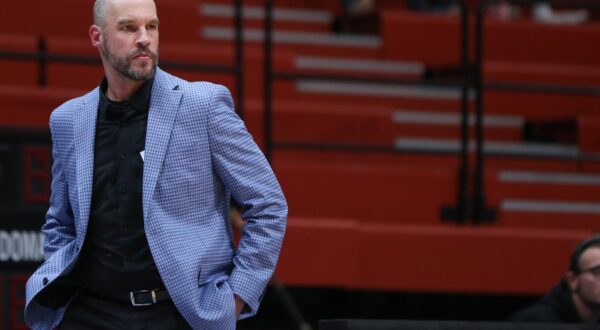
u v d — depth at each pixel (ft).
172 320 27.94
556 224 64.69
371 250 55.88
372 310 61.00
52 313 29.12
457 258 57.00
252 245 28.07
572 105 72.49
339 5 78.38
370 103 70.08
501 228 58.39
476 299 62.95
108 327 28.04
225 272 28.43
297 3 77.56
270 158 58.13
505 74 71.72
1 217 49.90
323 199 59.41
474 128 70.49
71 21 65.46
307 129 63.62
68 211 29.30
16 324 49.62
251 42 71.31
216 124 27.94
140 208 27.50
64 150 28.68
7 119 56.44
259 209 28.19
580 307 41.65
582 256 41.37
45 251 29.40
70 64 62.59
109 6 27.25
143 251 27.50
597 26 77.61
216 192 28.35
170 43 68.03
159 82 28.19
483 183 63.05
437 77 75.36
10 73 61.82
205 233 27.86
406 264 56.34
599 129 70.28
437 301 62.28
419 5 80.94
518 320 42.27
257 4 77.15
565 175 66.13
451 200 61.67
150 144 27.55
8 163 50.16
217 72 58.54
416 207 60.95
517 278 57.67
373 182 60.29
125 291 27.76
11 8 64.49
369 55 73.10
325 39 72.74
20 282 49.80
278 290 53.31
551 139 74.28
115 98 28.17
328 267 54.90
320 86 68.90
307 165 59.41
